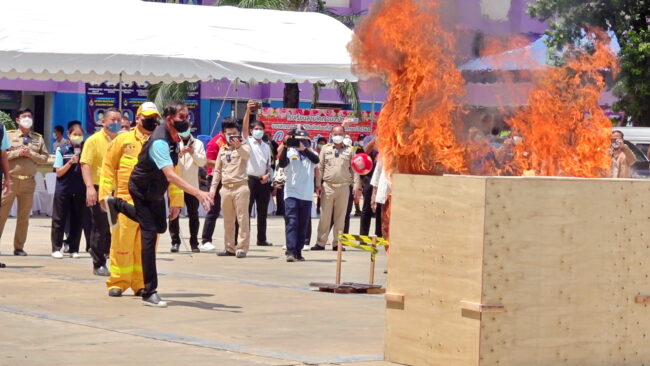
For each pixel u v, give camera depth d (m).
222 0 34.88
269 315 10.91
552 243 8.02
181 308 11.20
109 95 38.09
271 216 27.20
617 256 8.37
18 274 13.91
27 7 20.48
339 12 42.47
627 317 8.45
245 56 21.47
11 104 39.47
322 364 8.34
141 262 11.51
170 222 18.02
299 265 16.44
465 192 7.87
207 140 29.23
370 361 8.52
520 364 7.95
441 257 8.07
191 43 21.14
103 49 20.31
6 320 10.07
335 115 33.34
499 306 7.81
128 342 9.09
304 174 17.00
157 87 35.81
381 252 18.88
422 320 8.23
